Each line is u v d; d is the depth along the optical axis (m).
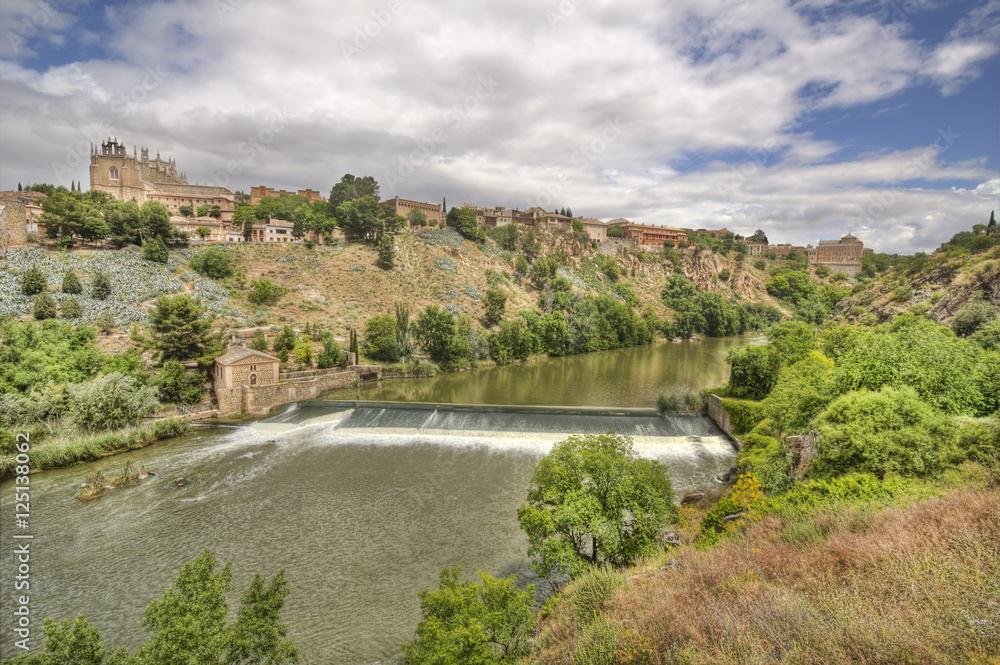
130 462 46.06
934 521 15.48
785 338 72.31
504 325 111.12
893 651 9.48
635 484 25.25
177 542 33.00
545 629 19.30
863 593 12.04
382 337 92.06
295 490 40.66
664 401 59.53
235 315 90.44
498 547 32.00
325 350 81.56
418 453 48.94
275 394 66.69
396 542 32.69
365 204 140.25
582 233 199.12
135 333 64.38
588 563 23.36
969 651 9.12
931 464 23.97
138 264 93.62
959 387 31.03
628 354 123.44
